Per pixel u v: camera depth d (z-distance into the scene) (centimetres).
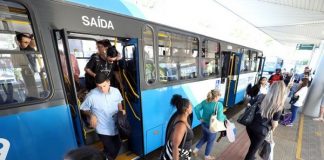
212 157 332
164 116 316
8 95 152
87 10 195
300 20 612
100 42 271
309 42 1391
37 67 165
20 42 155
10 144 152
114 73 299
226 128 309
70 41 380
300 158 348
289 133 467
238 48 610
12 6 150
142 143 287
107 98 222
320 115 584
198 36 379
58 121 180
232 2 447
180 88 346
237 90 636
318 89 609
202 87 422
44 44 166
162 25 290
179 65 343
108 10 215
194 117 406
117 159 288
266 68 1605
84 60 407
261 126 256
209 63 447
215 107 295
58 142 181
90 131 296
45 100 169
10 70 152
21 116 156
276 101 245
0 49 144
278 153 365
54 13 171
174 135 177
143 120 277
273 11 512
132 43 254
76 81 345
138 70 259
